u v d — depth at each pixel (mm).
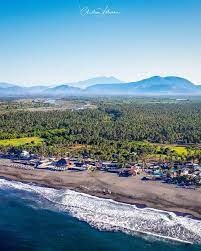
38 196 151625
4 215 132000
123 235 114500
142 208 135000
